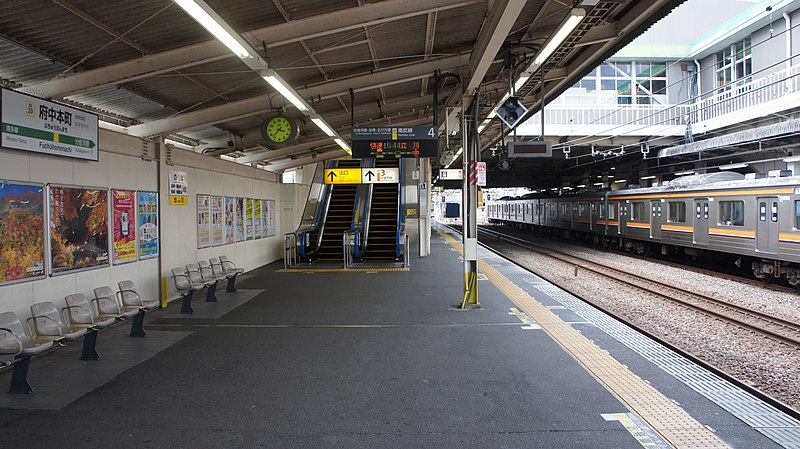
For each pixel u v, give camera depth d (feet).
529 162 92.43
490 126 49.37
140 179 26.14
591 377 15.79
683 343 22.30
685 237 50.52
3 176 17.53
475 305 26.66
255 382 15.65
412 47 27.07
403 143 31.48
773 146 54.90
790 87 58.13
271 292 31.91
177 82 24.11
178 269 26.45
